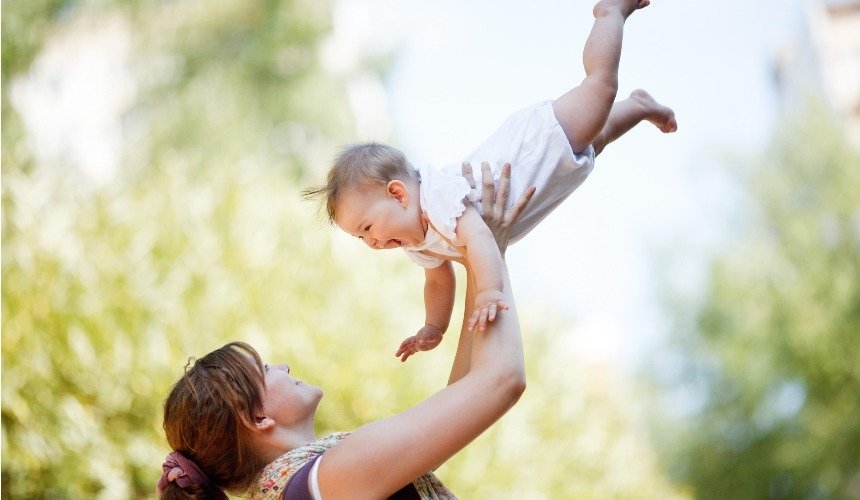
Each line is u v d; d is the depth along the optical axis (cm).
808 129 1667
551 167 255
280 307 600
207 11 1373
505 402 225
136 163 1175
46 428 522
